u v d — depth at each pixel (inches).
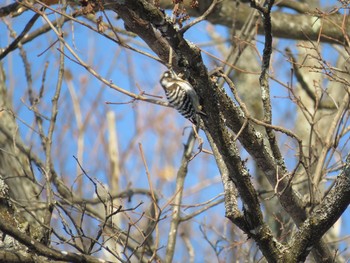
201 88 332.2
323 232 367.6
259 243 369.1
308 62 636.7
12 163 573.3
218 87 368.2
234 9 639.8
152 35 370.6
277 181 384.5
